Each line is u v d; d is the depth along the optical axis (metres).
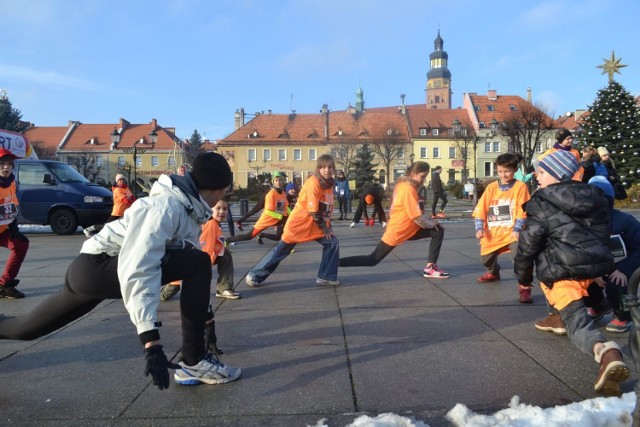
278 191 9.54
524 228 3.75
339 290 6.43
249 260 9.27
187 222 2.99
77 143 74.69
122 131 76.12
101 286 2.93
